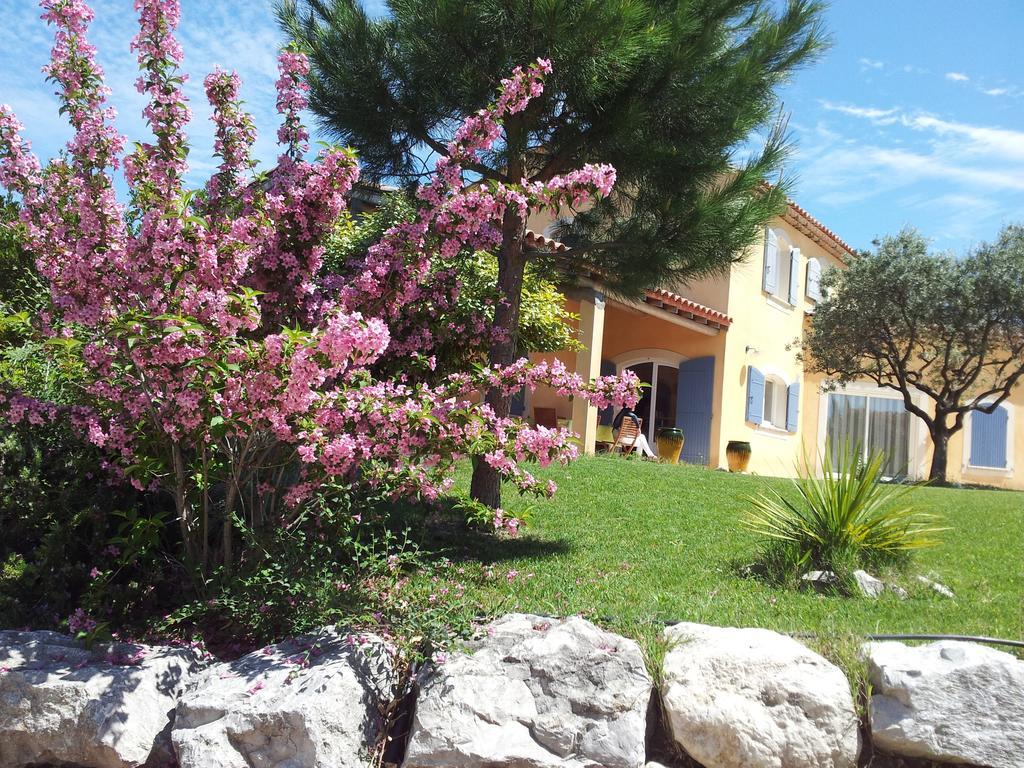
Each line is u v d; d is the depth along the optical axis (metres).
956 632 4.39
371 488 4.75
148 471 4.14
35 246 4.38
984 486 18.94
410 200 6.75
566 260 7.65
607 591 5.06
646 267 6.76
